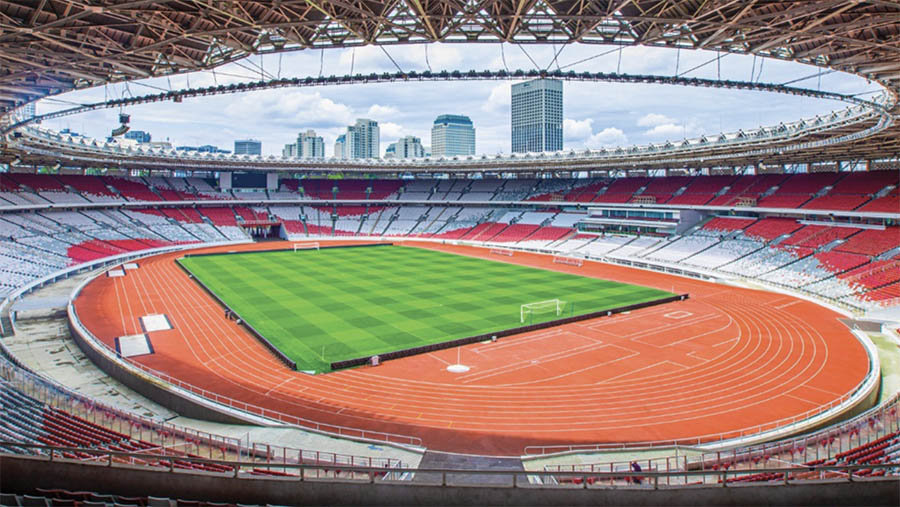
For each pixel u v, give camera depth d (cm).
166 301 5397
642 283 6456
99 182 9825
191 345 3981
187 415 2822
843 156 7131
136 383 3169
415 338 4097
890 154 6744
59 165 9325
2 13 2069
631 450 2280
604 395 3094
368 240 10856
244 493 1212
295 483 1199
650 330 4425
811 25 2194
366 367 3550
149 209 10181
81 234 8069
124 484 1246
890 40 2433
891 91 3278
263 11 2250
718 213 8331
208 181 11769
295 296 5538
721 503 1141
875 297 5072
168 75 2900
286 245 9894
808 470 1159
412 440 2527
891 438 2086
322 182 12762
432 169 10975
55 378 3356
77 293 5712
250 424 2619
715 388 3200
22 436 1912
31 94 3466
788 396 3088
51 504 1130
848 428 2409
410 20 2322
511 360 3684
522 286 6131
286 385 3238
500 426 2694
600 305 5200
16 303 5150
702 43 2491
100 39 2405
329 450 2255
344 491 1187
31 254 6662
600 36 2439
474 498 1163
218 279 6462
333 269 7225
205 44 2644
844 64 2836
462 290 5875
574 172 11281
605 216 9294
